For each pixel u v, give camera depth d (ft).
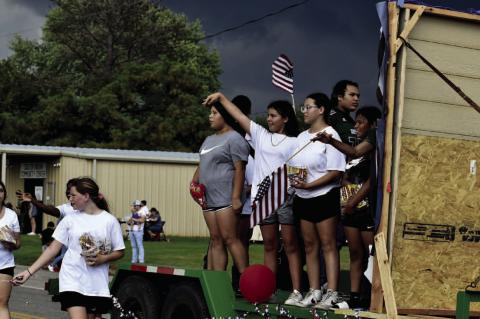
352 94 29.89
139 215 76.33
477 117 24.68
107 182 123.75
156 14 238.89
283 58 32.71
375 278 23.71
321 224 27.07
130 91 187.42
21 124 180.86
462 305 22.12
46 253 26.55
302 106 27.89
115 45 234.99
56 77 223.92
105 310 26.71
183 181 127.13
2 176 122.31
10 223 31.99
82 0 231.09
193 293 29.12
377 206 23.61
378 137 23.66
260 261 69.82
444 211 24.26
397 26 23.56
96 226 26.40
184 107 187.21
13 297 55.16
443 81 24.29
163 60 193.57
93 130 183.01
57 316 45.60
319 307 26.17
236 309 28.02
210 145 30.63
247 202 31.63
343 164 27.27
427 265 24.03
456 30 24.50
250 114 32.01
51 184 126.93
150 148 180.45
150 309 31.71
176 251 89.25
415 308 23.82
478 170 24.71
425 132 24.07
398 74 23.62
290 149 28.50
